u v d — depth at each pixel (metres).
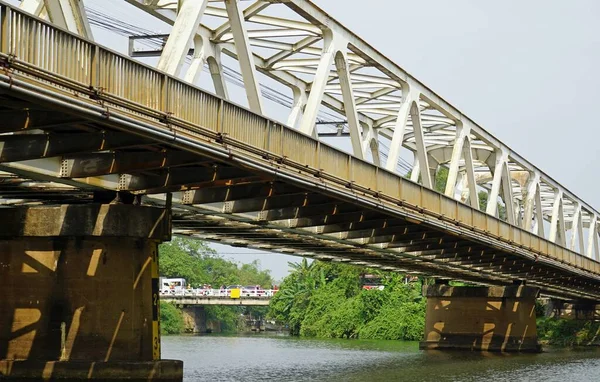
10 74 15.77
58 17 22.52
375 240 40.66
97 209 25.53
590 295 89.50
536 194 64.12
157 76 20.34
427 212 36.28
